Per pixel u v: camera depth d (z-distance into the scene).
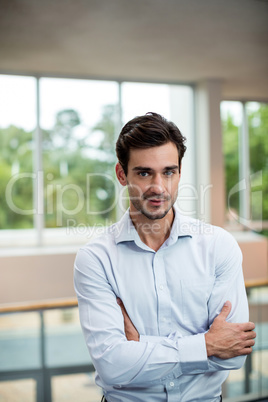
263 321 2.75
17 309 2.40
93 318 1.17
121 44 4.76
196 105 6.41
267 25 4.33
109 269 1.21
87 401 2.39
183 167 6.42
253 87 6.61
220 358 1.12
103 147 6.16
